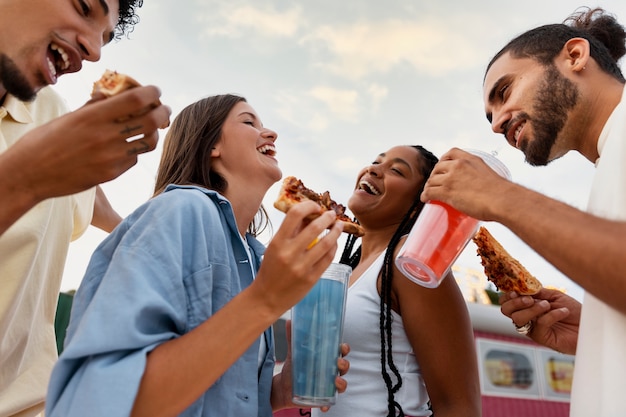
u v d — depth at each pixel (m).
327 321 1.42
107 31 1.87
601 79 1.56
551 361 7.57
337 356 1.43
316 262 1.13
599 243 1.05
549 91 1.57
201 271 1.31
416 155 1.98
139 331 1.13
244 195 1.74
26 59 1.70
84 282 1.35
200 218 1.38
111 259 1.36
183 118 1.84
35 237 1.82
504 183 1.27
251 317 1.12
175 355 1.10
